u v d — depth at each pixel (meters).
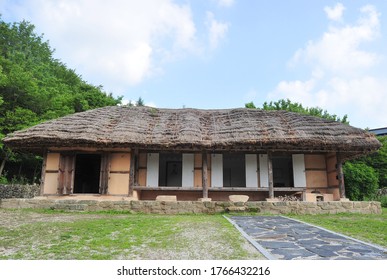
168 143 9.34
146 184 10.95
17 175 16.64
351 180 14.12
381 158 16.84
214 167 11.16
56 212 8.41
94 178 14.35
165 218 7.35
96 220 6.73
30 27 25.28
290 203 8.92
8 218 6.89
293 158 11.28
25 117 13.93
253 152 11.34
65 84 21.88
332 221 7.23
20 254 3.98
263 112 12.02
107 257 3.89
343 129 9.95
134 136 9.48
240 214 8.52
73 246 4.39
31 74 15.95
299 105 19.94
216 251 4.21
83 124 9.83
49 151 10.16
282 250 4.31
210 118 11.95
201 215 8.38
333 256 4.03
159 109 12.69
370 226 6.51
